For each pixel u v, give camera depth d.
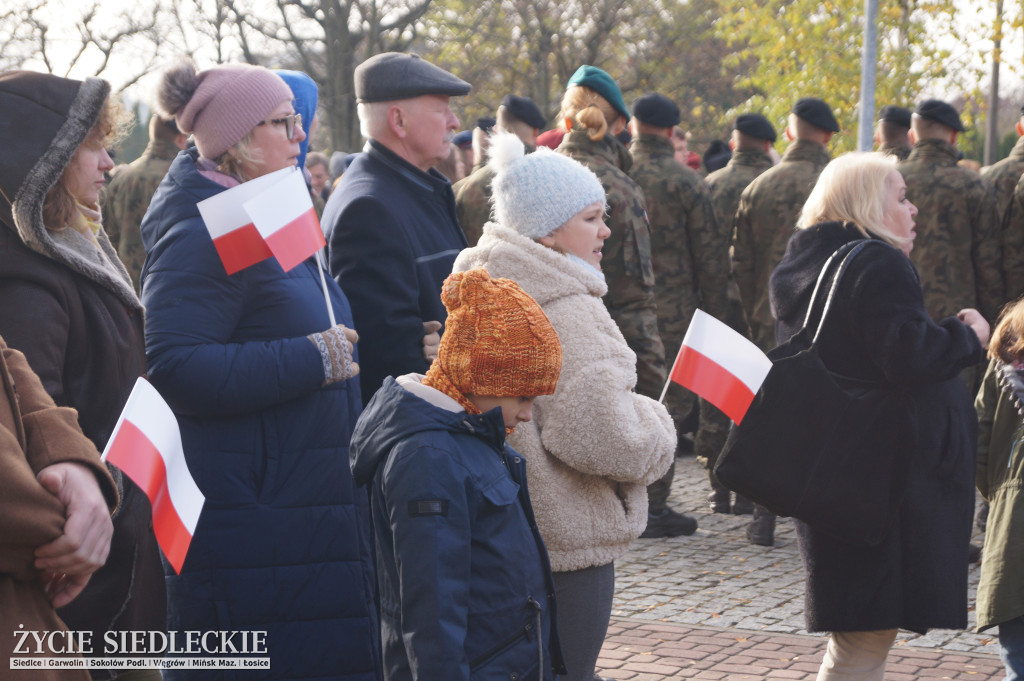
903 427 3.31
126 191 7.34
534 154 3.06
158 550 2.79
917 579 3.33
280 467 2.95
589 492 2.84
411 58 3.66
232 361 2.86
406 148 3.66
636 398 2.84
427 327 3.50
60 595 1.88
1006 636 3.36
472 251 3.00
